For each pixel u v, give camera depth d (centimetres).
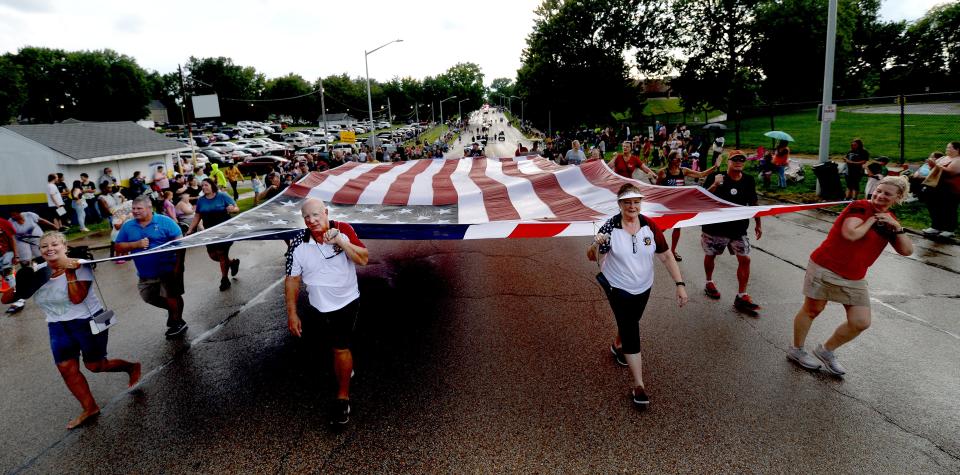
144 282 521
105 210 1295
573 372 435
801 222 1012
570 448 334
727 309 567
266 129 7294
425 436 352
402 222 528
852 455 319
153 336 555
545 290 653
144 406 409
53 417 400
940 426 347
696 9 4053
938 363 433
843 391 393
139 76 8550
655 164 2330
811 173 1527
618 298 376
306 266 360
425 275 743
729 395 391
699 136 1859
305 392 422
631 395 395
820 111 1177
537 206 594
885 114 3033
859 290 388
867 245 377
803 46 3744
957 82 4294
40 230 796
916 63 4638
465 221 546
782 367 433
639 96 4878
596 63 4681
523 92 5869
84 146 1792
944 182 801
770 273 695
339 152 2497
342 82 10594
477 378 430
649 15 4600
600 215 502
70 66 7994
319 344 520
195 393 427
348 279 369
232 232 521
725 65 4050
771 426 350
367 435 356
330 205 664
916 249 779
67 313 371
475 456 329
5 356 525
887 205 365
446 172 849
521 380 424
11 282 692
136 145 2044
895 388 396
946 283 629
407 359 471
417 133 8119
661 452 327
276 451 344
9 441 368
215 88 9462
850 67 4941
